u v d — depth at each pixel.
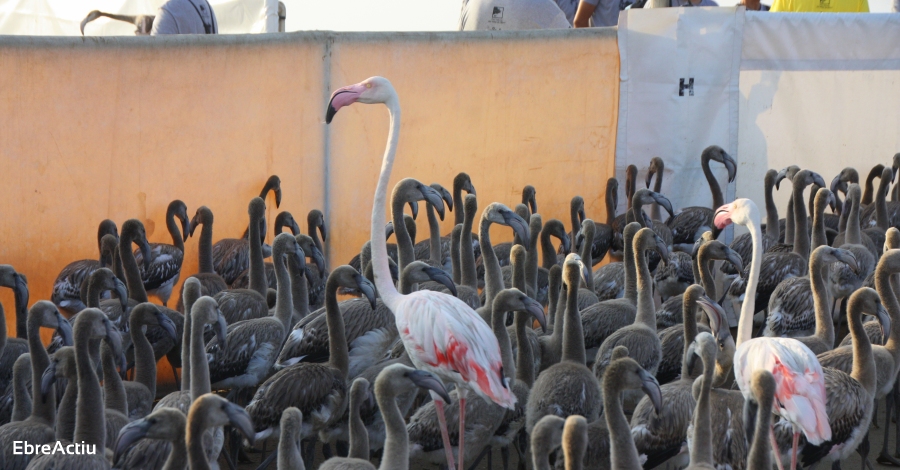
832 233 17.23
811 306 12.77
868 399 9.80
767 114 17.00
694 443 8.44
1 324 10.97
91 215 14.44
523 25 18.03
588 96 16.19
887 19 17.03
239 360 11.34
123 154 14.45
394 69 15.35
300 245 13.06
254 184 15.17
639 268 12.05
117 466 8.49
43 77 13.87
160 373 14.18
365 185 15.63
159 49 14.39
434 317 9.37
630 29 16.11
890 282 12.04
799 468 9.58
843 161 17.48
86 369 9.00
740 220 10.90
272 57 14.91
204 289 13.68
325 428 10.16
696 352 8.52
